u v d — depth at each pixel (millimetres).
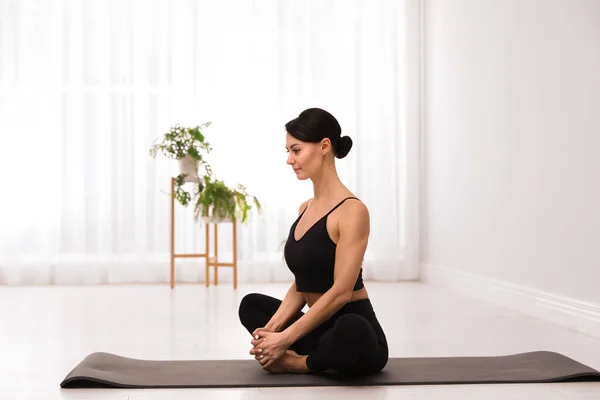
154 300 5887
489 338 4211
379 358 3072
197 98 7191
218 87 7195
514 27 5328
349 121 7309
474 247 6121
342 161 7320
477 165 6031
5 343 4062
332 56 7297
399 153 7375
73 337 4238
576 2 4477
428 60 7176
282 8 7266
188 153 6484
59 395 2891
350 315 2967
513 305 5359
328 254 3020
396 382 3023
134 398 2820
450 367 3332
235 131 7199
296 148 3080
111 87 7125
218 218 6504
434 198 7055
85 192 7094
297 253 3078
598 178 4266
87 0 7109
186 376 3139
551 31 4793
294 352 3213
